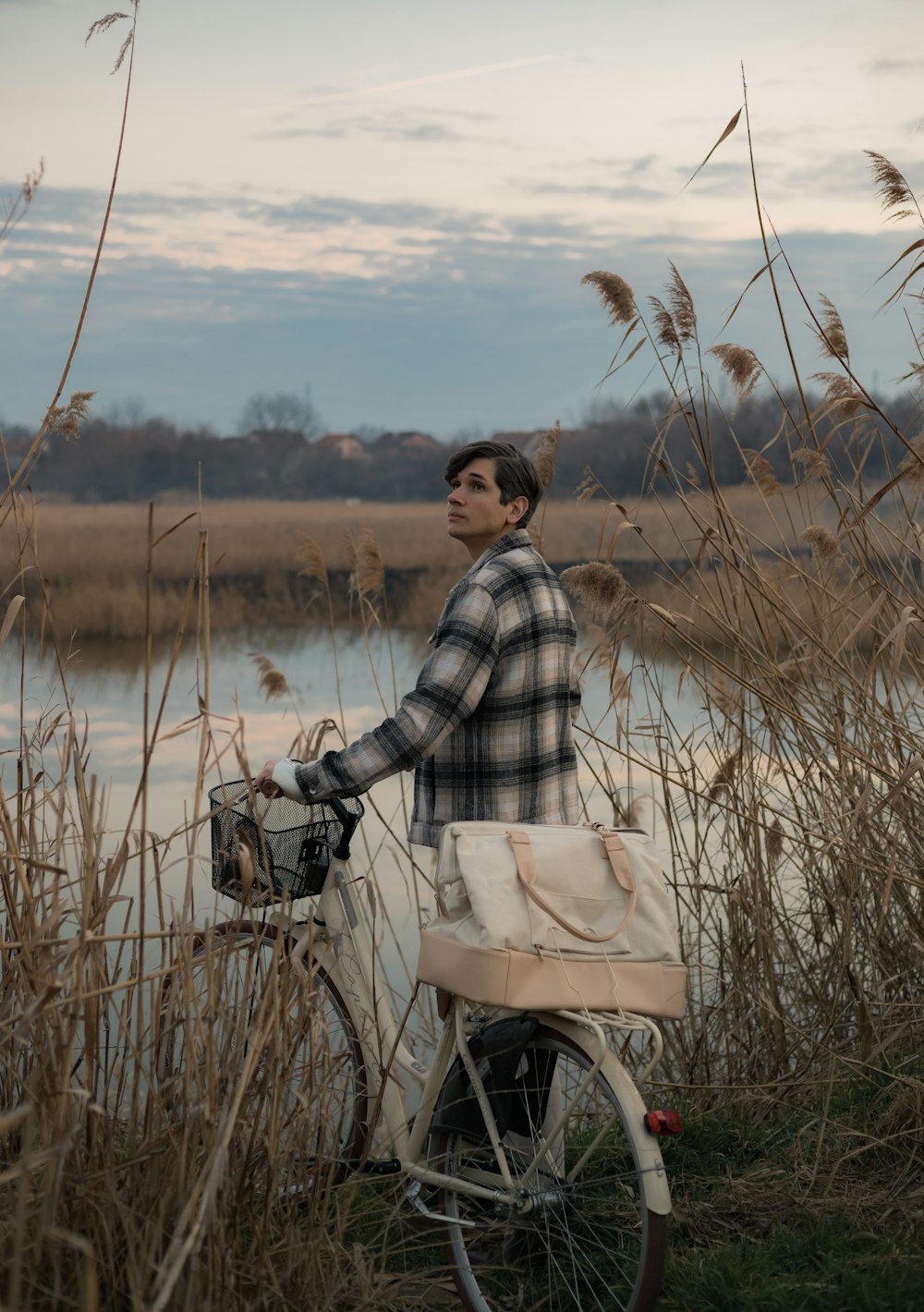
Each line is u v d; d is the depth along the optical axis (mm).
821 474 4016
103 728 11000
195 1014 2527
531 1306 2686
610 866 2566
